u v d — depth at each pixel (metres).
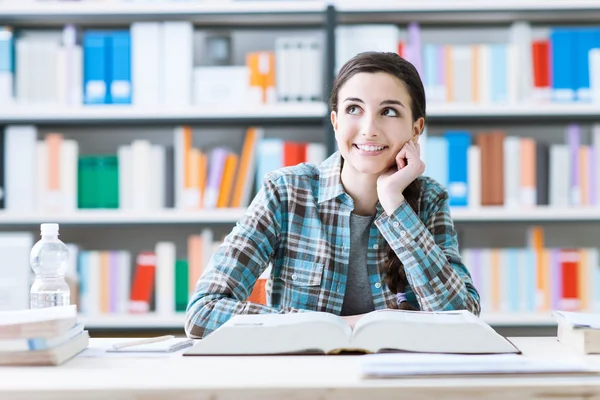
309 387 0.83
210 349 1.05
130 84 2.63
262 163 2.64
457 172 2.61
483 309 2.60
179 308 2.64
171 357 1.03
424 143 2.61
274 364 0.97
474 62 2.63
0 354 0.98
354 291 1.47
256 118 2.67
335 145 2.60
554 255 2.60
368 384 0.84
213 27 2.87
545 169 2.63
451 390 0.83
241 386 0.84
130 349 1.09
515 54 2.63
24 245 2.55
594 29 2.71
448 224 1.53
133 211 2.65
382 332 1.03
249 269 1.40
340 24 2.80
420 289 1.35
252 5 2.64
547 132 2.98
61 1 2.66
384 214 1.38
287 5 2.64
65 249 1.33
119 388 0.84
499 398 0.83
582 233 3.00
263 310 1.25
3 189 2.63
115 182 2.65
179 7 2.64
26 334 0.97
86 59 2.64
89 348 1.12
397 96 1.37
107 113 2.63
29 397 0.84
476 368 0.88
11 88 2.62
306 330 1.04
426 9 2.64
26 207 2.63
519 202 2.62
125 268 2.64
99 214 2.64
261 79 2.65
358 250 1.48
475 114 2.63
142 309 2.64
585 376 0.87
